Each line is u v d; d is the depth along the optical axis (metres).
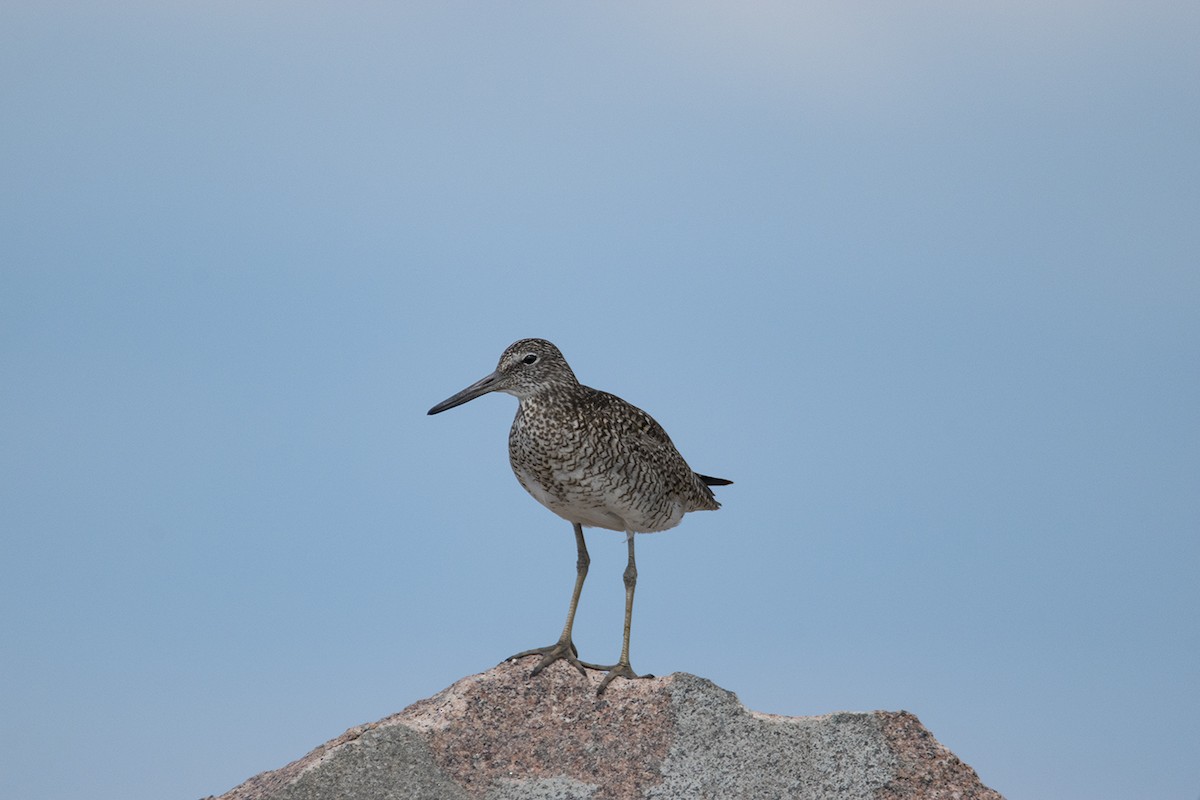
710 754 12.28
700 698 12.56
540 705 12.74
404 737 12.19
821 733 12.34
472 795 12.01
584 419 14.24
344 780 11.95
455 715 12.55
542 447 14.27
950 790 12.11
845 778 12.15
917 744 12.32
